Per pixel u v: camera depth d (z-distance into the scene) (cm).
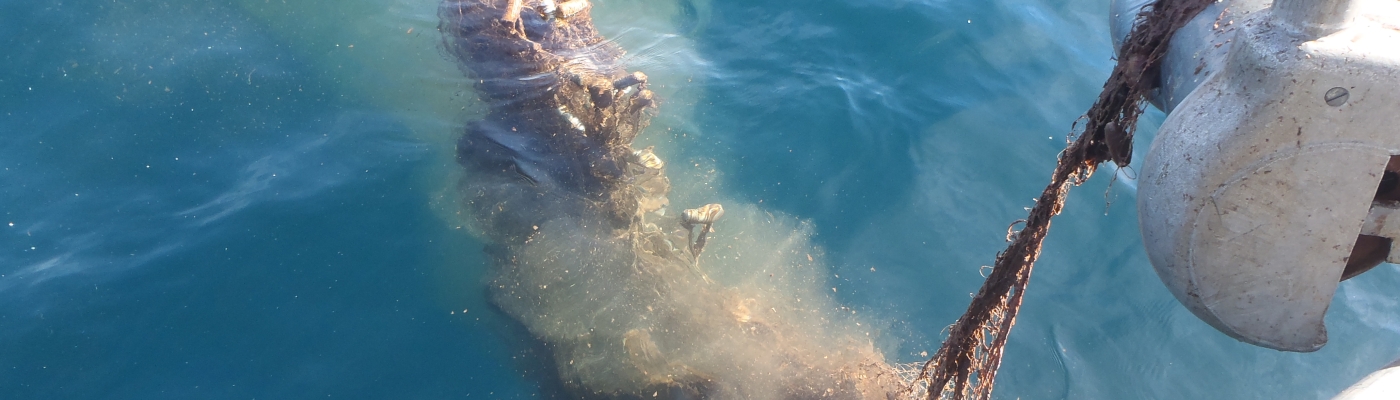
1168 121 194
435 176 571
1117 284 515
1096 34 702
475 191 557
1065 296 510
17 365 457
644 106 603
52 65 610
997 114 623
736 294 497
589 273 495
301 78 627
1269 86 167
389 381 469
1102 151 254
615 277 493
